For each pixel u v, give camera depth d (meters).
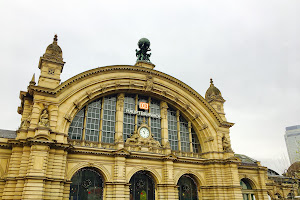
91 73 40.62
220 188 44.53
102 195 37.25
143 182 41.50
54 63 38.28
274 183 63.34
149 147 42.31
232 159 45.88
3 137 33.72
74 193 35.66
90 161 37.00
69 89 38.25
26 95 38.34
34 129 33.53
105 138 40.84
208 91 55.06
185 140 48.34
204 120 48.91
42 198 30.27
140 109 45.97
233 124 50.75
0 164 32.34
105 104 42.91
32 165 30.89
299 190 65.19
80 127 39.50
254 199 51.44
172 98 47.53
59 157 33.69
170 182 40.88
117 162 37.75
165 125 46.00
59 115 36.19
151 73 46.38
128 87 44.06
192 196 45.50
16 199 30.16
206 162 46.47
